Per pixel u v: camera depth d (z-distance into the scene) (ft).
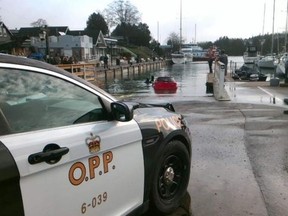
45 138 8.39
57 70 9.64
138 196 11.41
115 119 10.54
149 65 266.57
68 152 8.63
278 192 15.37
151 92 96.89
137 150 11.23
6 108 8.13
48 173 8.17
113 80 172.35
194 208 13.94
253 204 14.25
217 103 41.73
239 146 22.12
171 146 12.99
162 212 12.96
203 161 19.33
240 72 106.22
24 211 7.66
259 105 39.88
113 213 10.26
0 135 7.72
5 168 7.29
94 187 9.46
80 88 10.05
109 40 304.91
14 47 168.55
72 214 8.80
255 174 17.43
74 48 230.07
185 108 37.52
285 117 31.58
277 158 19.74
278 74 109.70
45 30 156.46
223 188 15.79
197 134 25.22
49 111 9.07
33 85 8.89
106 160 9.89
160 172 12.75
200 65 322.14
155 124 12.32
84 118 9.84
